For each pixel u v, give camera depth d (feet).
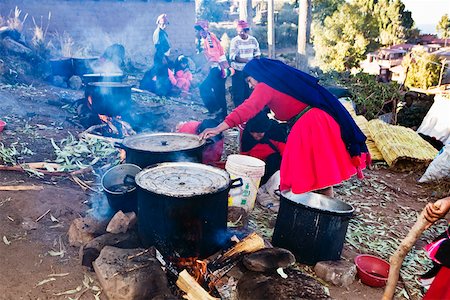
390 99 31.45
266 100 11.50
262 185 15.64
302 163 11.50
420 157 21.74
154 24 45.96
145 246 10.11
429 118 27.84
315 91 11.68
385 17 77.00
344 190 18.57
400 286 11.52
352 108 28.32
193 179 10.20
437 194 19.07
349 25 74.69
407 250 7.84
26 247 10.88
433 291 7.52
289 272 9.77
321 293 9.18
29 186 13.55
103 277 9.14
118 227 10.78
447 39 79.82
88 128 19.08
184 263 9.65
